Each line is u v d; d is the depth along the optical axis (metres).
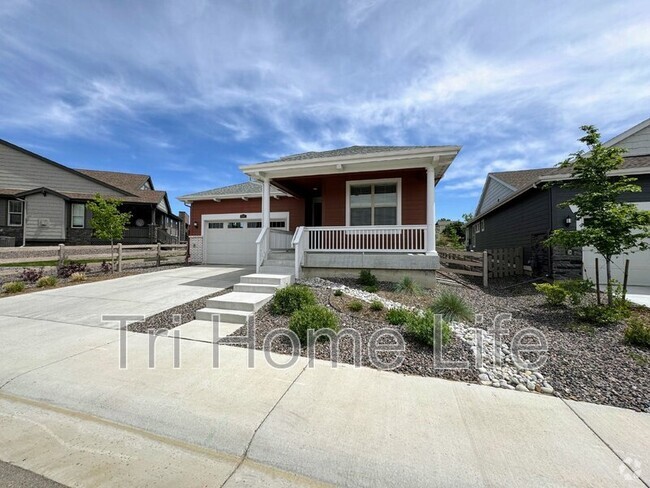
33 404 2.72
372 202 9.84
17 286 7.37
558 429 2.29
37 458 2.04
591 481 1.78
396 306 5.61
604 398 2.76
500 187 17.19
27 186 16.09
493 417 2.45
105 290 7.40
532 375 3.21
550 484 1.76
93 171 22.91
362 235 8.75
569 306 6.03
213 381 3.04
